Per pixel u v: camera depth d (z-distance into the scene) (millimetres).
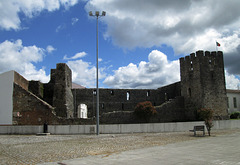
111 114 38281
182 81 47469
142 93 52281
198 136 21578
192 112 43969
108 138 21219
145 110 39875
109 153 12828
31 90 40438
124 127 26469
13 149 14812
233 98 55156
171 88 52781
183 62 47562
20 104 33219
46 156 12055
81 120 33156
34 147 15641
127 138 20859
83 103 48438
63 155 12328
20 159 11281
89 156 11969
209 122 22266
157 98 53031
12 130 26562
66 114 38094
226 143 15766
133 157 11398
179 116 45094
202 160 10117
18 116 32938
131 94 51625
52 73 43844
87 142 18312
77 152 13312
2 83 33500
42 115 32875
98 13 28344
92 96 49281
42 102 33125
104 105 49656
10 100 33281
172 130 27734
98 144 16938
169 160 10375
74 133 25953
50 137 22719
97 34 28312
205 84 42938
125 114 39281
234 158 10359
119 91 51156
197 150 13016
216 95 43531
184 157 10969
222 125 30609
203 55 43875
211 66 44312
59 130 26031
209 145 15008
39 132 26062
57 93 38656
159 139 19594
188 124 28625
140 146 15477
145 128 26953
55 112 37531
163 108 43406
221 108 43500
